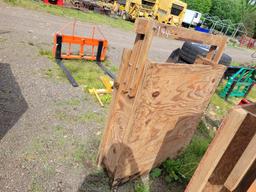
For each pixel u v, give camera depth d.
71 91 4.54
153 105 2.16
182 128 2.77
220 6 39.72
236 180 1.13
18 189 2.32
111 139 2.46
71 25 10.68
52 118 3.56
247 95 7.40
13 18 9.03
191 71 2.23
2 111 3.41
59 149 2.96
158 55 9.80
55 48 5.72
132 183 2.69
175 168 2.95
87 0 16.58
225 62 5.66
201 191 1.37
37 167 2.62
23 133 3.09
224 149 1.22
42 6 13.15
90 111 4.02
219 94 6.66
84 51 7.16
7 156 2.66
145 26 1.84
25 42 6.58
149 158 2.66
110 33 11.36
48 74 4.99
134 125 2.15
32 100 3.90
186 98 2.44
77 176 2.62
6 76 4.43
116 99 2.25
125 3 19.84
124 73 2.12
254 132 1.11
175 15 19.38
